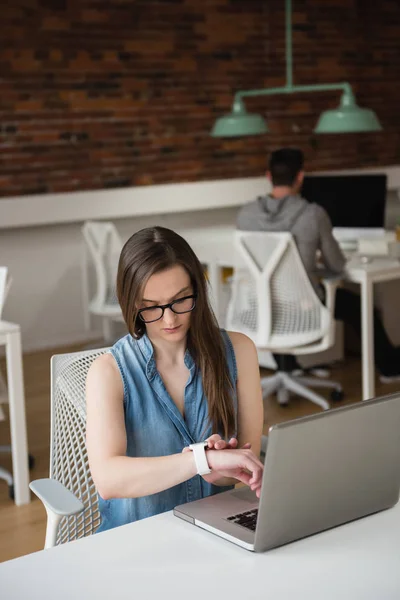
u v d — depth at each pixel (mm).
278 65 7203
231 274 5410
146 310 1680
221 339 1802
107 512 1814
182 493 1770
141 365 1761
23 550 3012
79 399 2016
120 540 1476
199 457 1578
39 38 6008
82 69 6227
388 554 1405
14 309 6098
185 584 1315
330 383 4586
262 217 4180
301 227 4094
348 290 4992
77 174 6301
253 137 7129
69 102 6199
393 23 7750
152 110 6598
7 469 3822
